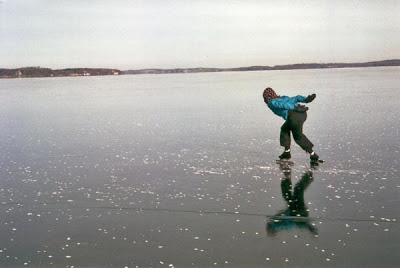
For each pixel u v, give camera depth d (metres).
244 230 4.63
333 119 13.10
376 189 5.96
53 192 6.26
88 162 8.26
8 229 4.83
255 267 3.82
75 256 4.11
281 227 4.69
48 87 53.62
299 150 8.72
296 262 3.89
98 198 5.92
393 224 4.69
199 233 4.58
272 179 6.65
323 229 4.61
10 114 18.30
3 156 9.05
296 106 7.46
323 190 5.99
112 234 4.62
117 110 19.00
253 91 30.88
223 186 6.35
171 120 14.59
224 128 12.27
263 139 10.24
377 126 11.35
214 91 32.34
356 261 3.87
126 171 7.45
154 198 5.86
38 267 3.91
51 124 14.48
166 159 8.31
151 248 4.25
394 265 3.79
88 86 55.78
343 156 8.01
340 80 44.25
